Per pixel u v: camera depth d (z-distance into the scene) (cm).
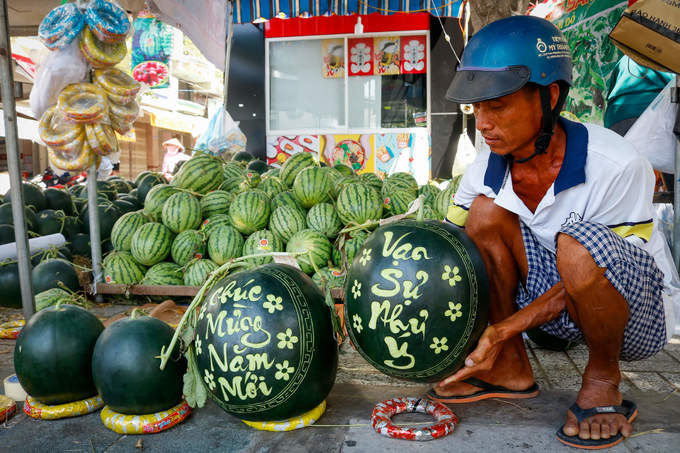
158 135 1922
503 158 211
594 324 189
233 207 431
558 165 199
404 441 200
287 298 200
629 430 194
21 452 200
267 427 211
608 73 528
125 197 604
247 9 677
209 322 201
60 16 350
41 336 220
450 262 192
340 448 196
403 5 650
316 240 407
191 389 209
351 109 909
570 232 184
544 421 213
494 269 226
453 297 190
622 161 190
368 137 903
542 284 222
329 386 211
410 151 896
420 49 883
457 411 224
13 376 260
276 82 915
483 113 183
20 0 512
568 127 199
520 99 178
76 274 418
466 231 231
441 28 868
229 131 776
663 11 295
